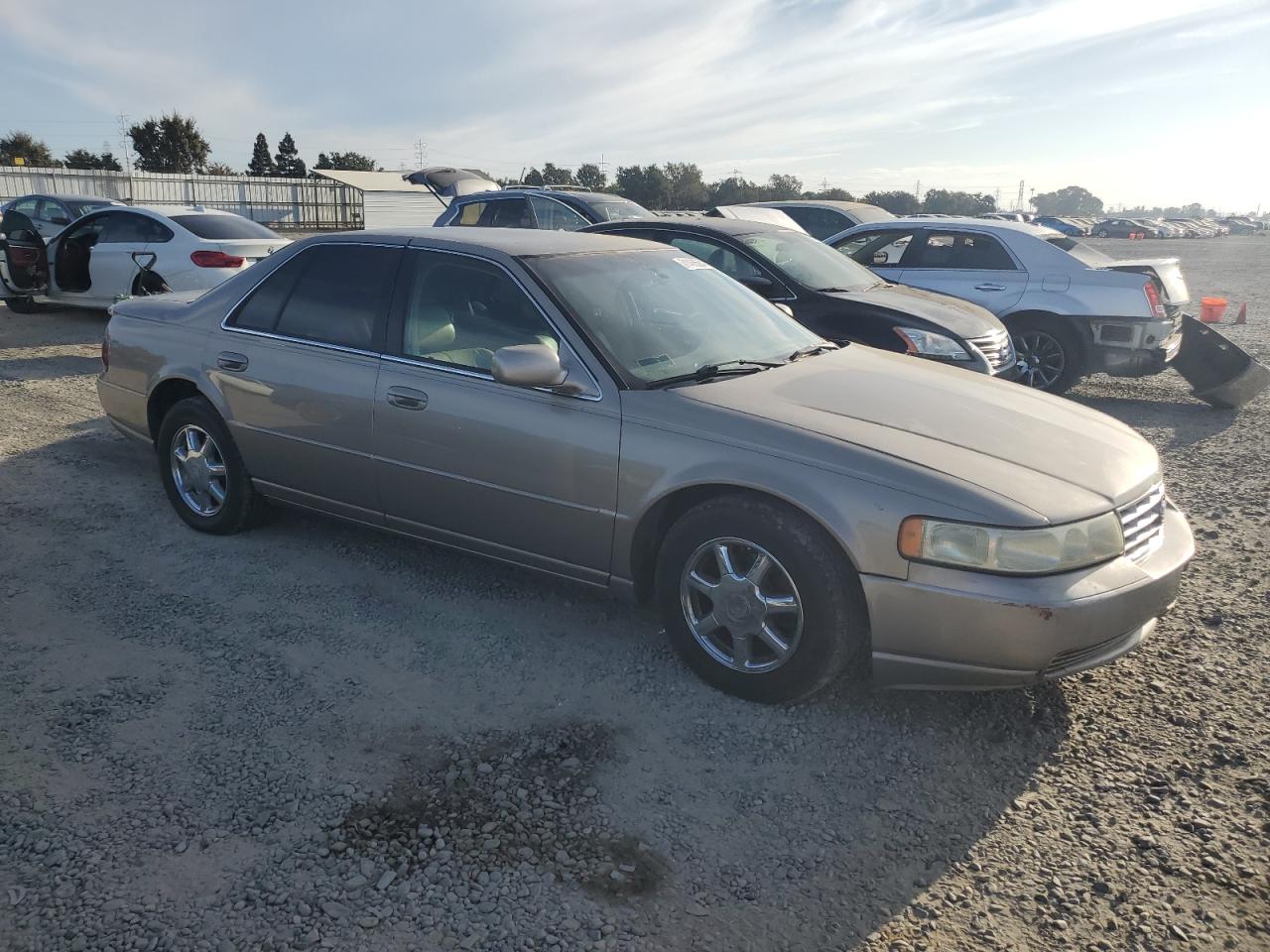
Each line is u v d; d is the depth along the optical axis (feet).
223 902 7.98
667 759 10.16
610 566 11.93
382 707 11.00
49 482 18.37
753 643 11.12
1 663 11.66
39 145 224.74
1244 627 13.23
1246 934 7.81
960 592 9.66
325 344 14.07
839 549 10.30
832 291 23.85
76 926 7.67
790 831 9.07
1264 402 28.81
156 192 136.98
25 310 40.40
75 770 9.67
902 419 11.32
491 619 13.25
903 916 8.04
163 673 11.59
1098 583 9.82
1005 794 9.66
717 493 11.16
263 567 14.78
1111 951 7.66
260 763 9.89
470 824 9.04
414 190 122.42
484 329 12.83
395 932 7.73
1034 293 28.40
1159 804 9.47
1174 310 28.96
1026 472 10.37
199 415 15.60
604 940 7.70
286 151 303.48
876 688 11.59
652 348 12.56
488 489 12.53
